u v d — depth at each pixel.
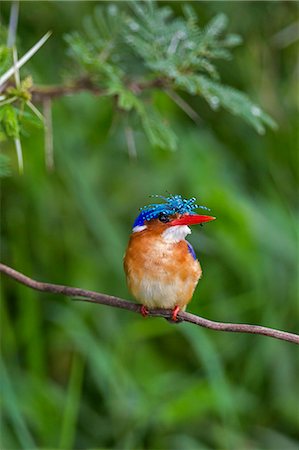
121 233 11.40
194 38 8.07
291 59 12.62
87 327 10.83
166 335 11.74
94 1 11.15
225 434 10.76
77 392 10.53
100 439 10.63
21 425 9.42
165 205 7.38
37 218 11.17
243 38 11.97
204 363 10.39
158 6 11.19
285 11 11.99
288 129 12.68
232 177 12.38
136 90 8.13
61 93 8.04
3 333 10.48
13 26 7.82
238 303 11.50
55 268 11.15
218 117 12.52
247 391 11.32
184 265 7.18
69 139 11.32
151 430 10.72
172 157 11.71
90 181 11.41
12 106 6.66
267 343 11.39
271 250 11.75
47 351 11.22
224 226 11.40
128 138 8.47
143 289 7.20
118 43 8.44
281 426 11.34
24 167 10.94
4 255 11.02
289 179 12.71
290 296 11.56
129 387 10.69
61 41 11.24
